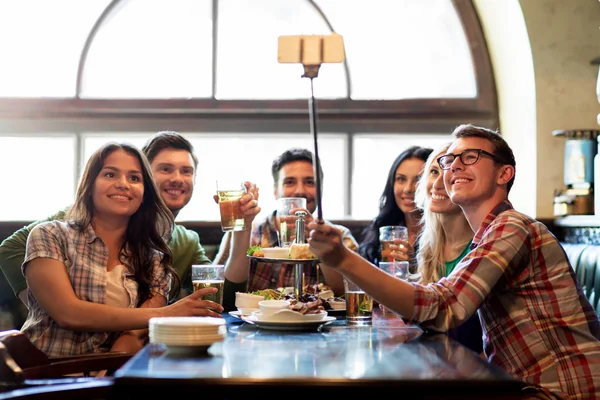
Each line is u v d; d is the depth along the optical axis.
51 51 4.61
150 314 2.28
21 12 4.59
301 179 3.51
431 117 4.69
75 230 2.48
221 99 4.64
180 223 3.94
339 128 4.71
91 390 1.51
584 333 2.02
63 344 2.38
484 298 1.89
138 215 2.63
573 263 3.25
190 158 3.34
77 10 4.61
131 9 4.64
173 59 4.66
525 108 4.27
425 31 4.71
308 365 1.48
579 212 3.86
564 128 4.14
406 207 3.42
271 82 4.68
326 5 4.68
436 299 1.83
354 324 2.25
